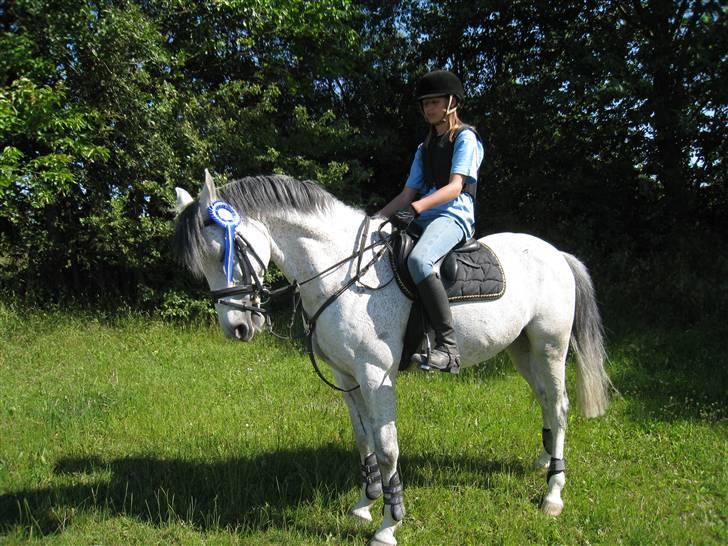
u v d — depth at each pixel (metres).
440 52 9.55
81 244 8.02
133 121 7.25
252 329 2.82
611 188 9.00
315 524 3.20
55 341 6.54
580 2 8.65
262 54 8.66
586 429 4.43
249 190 2.84
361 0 9.64
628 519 3.20
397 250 2.96
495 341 3.19
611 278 8.37
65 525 3.13
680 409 4.79
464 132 3.00
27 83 6.39
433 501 3.40
